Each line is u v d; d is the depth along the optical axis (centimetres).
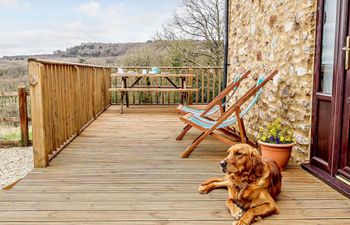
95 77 614
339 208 219
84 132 480
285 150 293
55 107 357
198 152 370
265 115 415
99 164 319
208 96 810
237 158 210
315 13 300
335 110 267
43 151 305
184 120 364
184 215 209
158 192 247
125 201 231
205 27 1180
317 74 296
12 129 700
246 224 192
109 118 615
